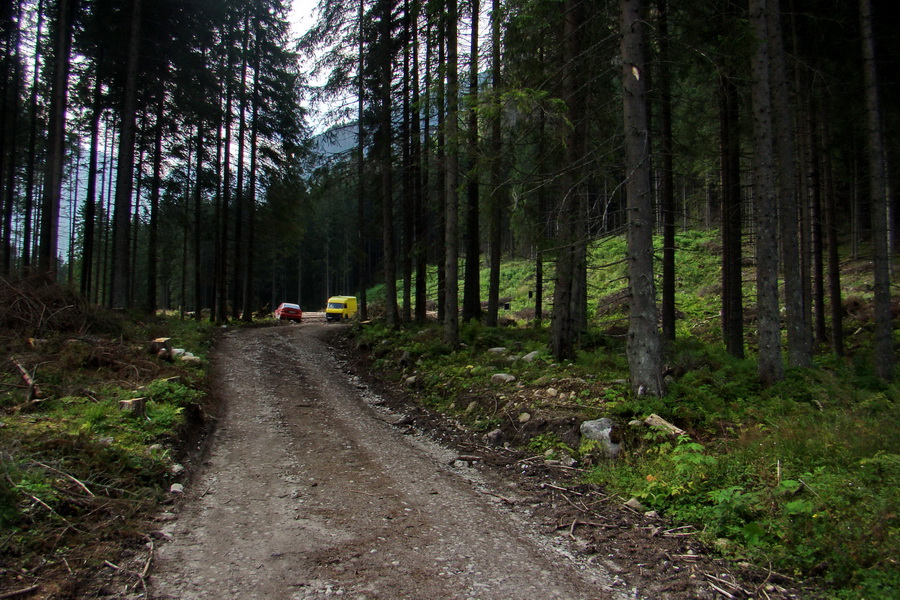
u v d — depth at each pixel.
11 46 19.20
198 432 8.02
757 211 8.75
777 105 10.65
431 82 11.65
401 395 11.09
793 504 4.42
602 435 6.79
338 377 13.10
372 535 4.69
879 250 10.35
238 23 24.16
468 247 17.72
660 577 4.00
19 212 28.98
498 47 10.48
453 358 12.03
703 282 26.28
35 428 6.02
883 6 12.55
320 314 47.50
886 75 12.89
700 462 5.68
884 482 4.77
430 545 4.52
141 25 18.30
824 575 3.90
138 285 42.75
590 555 4.39
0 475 4.34
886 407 7.45
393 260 18.06
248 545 4.41
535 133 10.81
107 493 5.02
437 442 8.04
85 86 20.14
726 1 9.80
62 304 11.42
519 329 17.31
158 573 3.87
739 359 11.73
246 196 27.39
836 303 13.79
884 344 10.23
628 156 8.27
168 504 5.24
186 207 24.00
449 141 10.59
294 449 7.45
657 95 11.20
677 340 13.98
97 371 9.05
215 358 14.39
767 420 6.87
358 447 7.66
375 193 20.09
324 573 3.96
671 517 5.09
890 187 19.25
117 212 17.12
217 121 22.66
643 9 9.99
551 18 9.16
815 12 12.33
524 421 7.90
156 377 9.37
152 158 21.98
